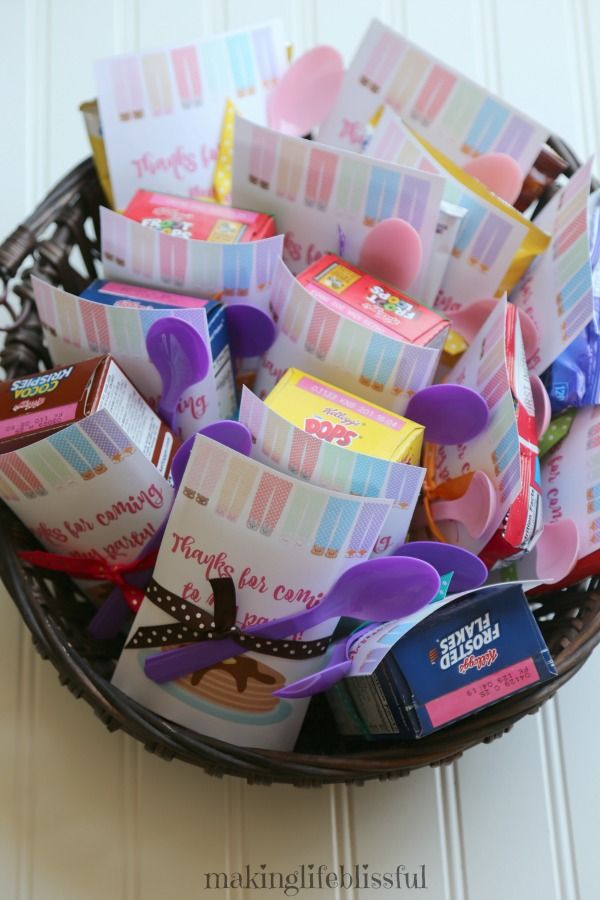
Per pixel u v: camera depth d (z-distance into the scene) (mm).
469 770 867
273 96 887
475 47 1021
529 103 1013
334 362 791
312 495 714
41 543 804
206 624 742
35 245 847
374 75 876
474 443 798
